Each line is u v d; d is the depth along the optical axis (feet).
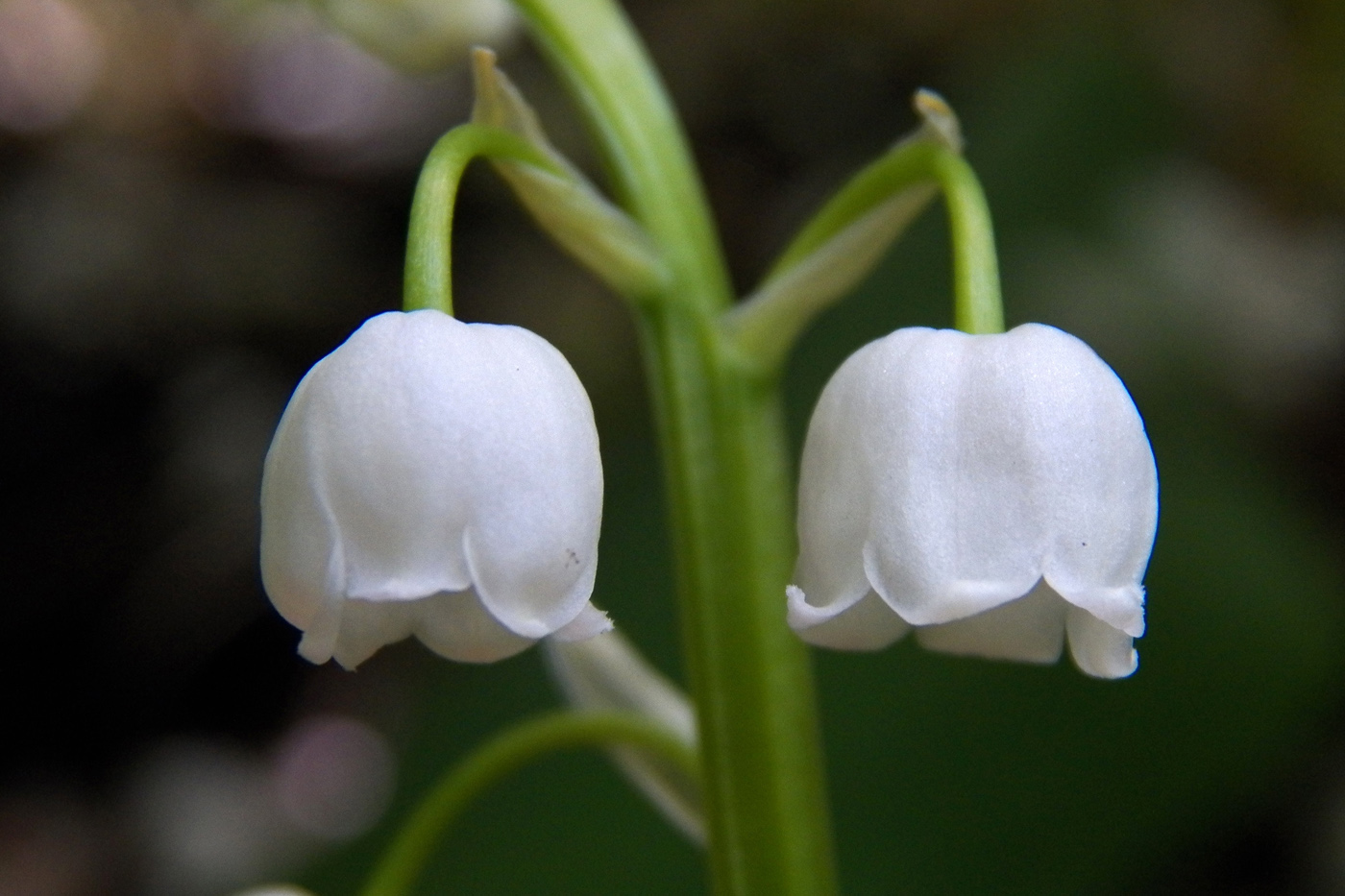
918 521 0.32
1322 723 0.61
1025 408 0.32
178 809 0.89
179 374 0.95
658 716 0.38
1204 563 0.54
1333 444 0.71
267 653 0.95
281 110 1.00
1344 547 0.69
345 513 0.32
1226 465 0.58
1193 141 0.76
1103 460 0.32
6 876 0.87
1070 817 0.50
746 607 0.36
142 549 0.94
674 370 0.36
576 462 0.32
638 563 0.58
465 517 0.32
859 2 0.82
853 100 0.84
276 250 0.96
